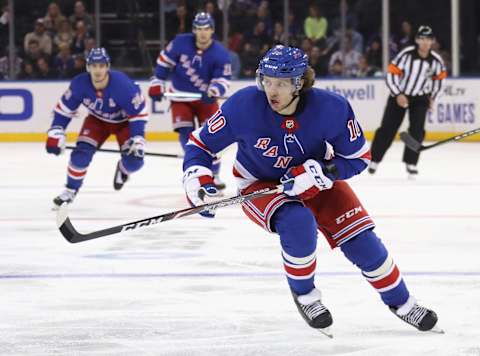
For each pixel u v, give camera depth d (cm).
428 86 1783
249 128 642
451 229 1199
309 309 670
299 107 631
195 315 758
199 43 1614
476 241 1109
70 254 1039
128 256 1022
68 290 855
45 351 657
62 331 711
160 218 672
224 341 681
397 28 2686
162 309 780
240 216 1312
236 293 836
